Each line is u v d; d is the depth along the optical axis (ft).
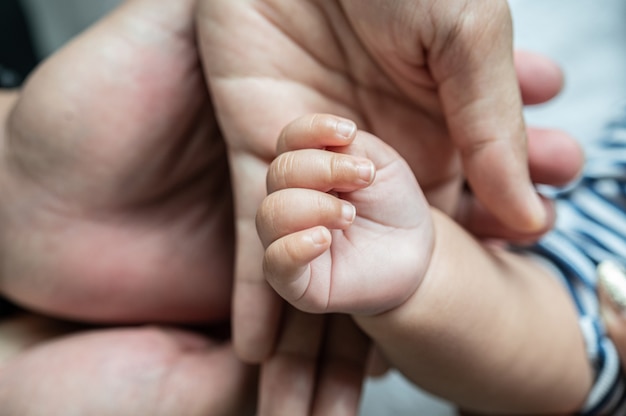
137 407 0.93
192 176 0.97
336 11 0.84
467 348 0.85
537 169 1.02
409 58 0.83
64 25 1.58
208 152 0.96
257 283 0.85
